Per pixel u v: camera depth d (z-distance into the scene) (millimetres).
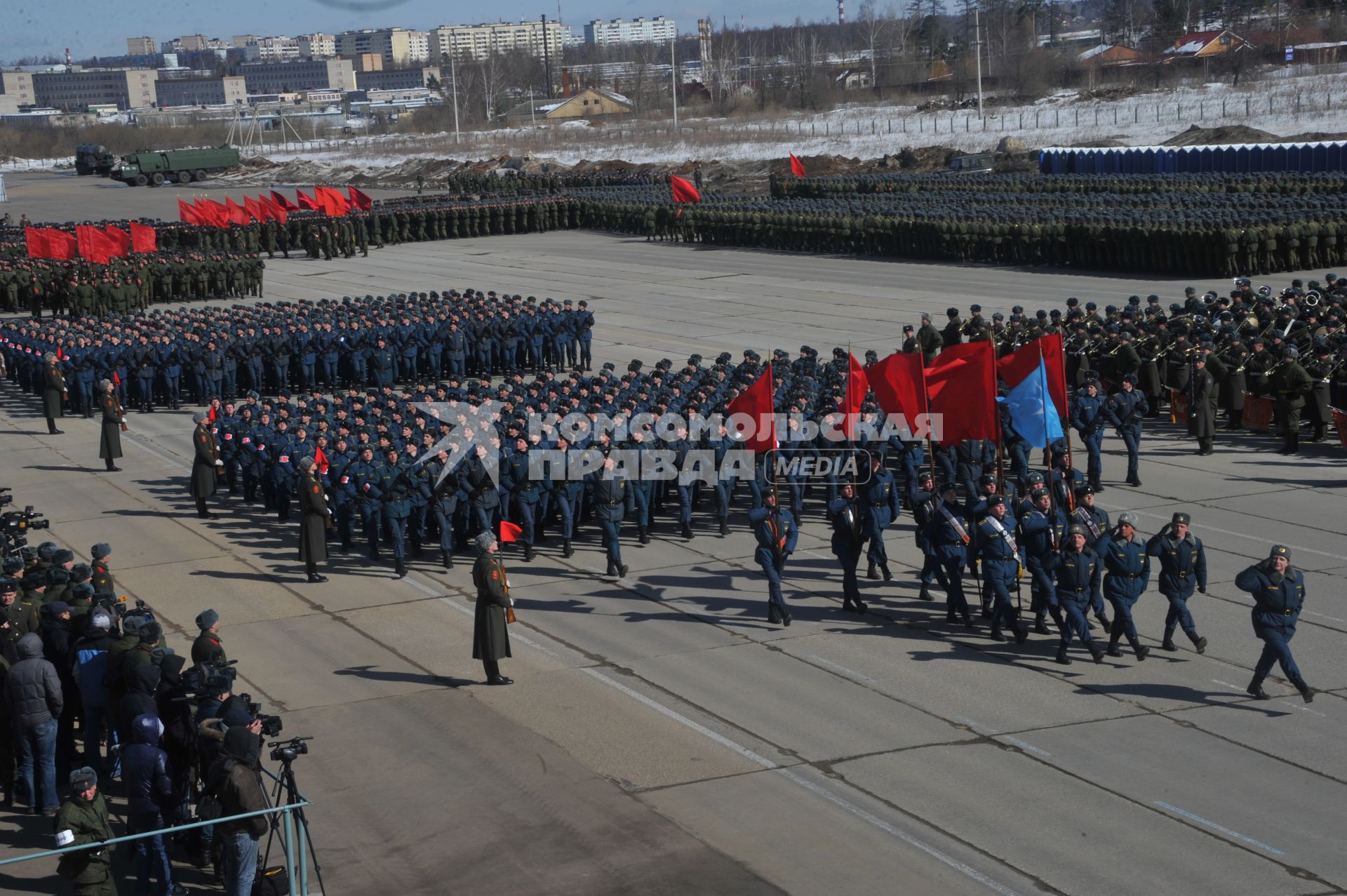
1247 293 35719
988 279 53750
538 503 25000
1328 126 99562
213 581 23812
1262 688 17047
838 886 12742
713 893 12695
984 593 20031
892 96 170500
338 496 25328
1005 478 24969
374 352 40281
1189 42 165000
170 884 13078
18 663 14875
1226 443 30266
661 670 18625
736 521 26422
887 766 15289
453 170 130000
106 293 53000
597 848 13688
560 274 63344
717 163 112812
